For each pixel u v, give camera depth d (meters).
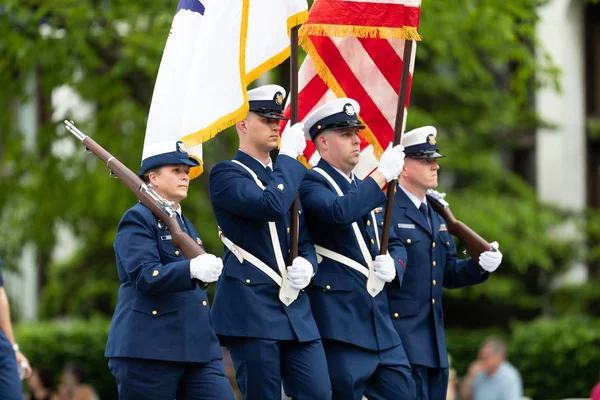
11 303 57.91
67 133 46.44
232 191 20.22
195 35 21.17
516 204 51.94
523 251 50.28
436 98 54.38
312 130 21.80
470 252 23.98
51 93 43.81
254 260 20.48
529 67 44.34
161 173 20.02
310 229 21.64
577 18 59.34
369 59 23.83
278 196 19.83
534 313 59.12
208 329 19.84
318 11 22.53
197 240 20.39
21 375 24.22
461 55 44.38
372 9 22.36
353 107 21.73
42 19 41.88
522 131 58.41
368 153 24.50
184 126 20.59
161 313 19.45
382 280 21.56
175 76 21.00
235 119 20.55
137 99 45.00
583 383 50.09
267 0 21.62
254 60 21.56
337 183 21.58
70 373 40.19
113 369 19.75
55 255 62.97
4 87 44.75
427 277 23.27
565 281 57.41
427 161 23.58
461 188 55.56
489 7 41.66
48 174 47.38
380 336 21.53
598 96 59.78
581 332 50.38
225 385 19.81
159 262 19.36
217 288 20.89
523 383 51.09
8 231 48.69
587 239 56.00
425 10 41.44
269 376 20.20
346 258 21.50
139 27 42.72
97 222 54.62
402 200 23.61
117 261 19.86
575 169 59.91
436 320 23.33
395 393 21.58
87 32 41.66
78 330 54.62
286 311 20.39
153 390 19.41
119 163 19.83
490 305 59.81
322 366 20.41
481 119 54.69
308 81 24.08
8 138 48.47
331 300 21.34
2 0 40.12
